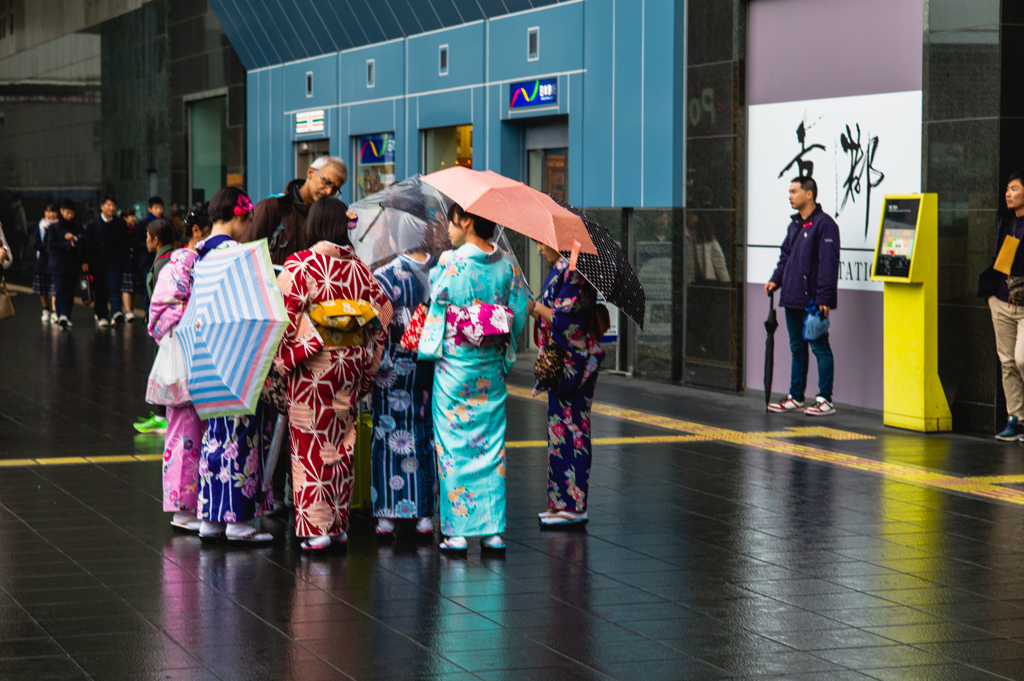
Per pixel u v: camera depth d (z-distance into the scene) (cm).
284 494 862
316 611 620
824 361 1262
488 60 1764
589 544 764
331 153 2216
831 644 572
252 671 529
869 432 1165
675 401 1375
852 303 1282
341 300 728
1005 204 1105
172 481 786
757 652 561
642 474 976
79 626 590
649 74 1507
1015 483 938
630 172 1546
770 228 1392
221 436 749
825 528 804
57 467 991
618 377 1595
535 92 1675
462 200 739
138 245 2311
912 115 1204
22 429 1173
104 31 3159
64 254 2212
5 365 1680
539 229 733
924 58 1173
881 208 1237
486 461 744
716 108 1438
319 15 2139
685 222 1493
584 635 584
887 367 1187
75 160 3400
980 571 702
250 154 2505
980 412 1134
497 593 656
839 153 1292
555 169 1714
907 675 531
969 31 1128
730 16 1409
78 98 3353
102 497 884
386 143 2048
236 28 2441
